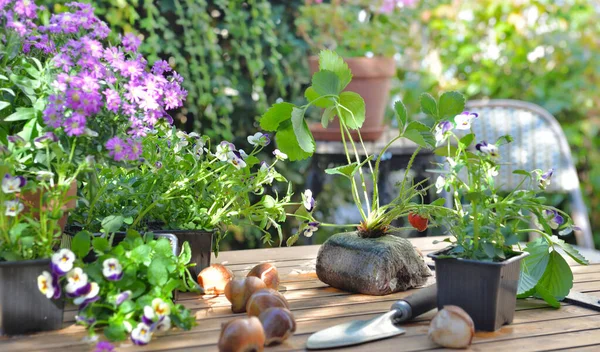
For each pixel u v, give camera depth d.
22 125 1.41
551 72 4.07
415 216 1.53
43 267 1.18
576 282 1.59
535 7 4.12
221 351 1.07
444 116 1.45
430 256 1.26
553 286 1.43
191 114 3.35
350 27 3.40
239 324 1.08
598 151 4.02
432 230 3.21
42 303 1.19
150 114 1.38
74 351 1.11
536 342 1.18
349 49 3.46
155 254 1.24
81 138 1.29
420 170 3.04
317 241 3.61
